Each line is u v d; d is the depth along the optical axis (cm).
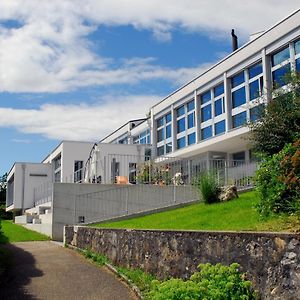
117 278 1076
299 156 813
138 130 4162
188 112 3316
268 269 631
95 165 2523
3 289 987
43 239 1947
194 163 2605
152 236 1010
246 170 2080
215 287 632
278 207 884
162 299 625
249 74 2608
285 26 2283
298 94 1544
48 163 4341
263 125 1565
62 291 966
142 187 2047
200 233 812
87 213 1988
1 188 6359
